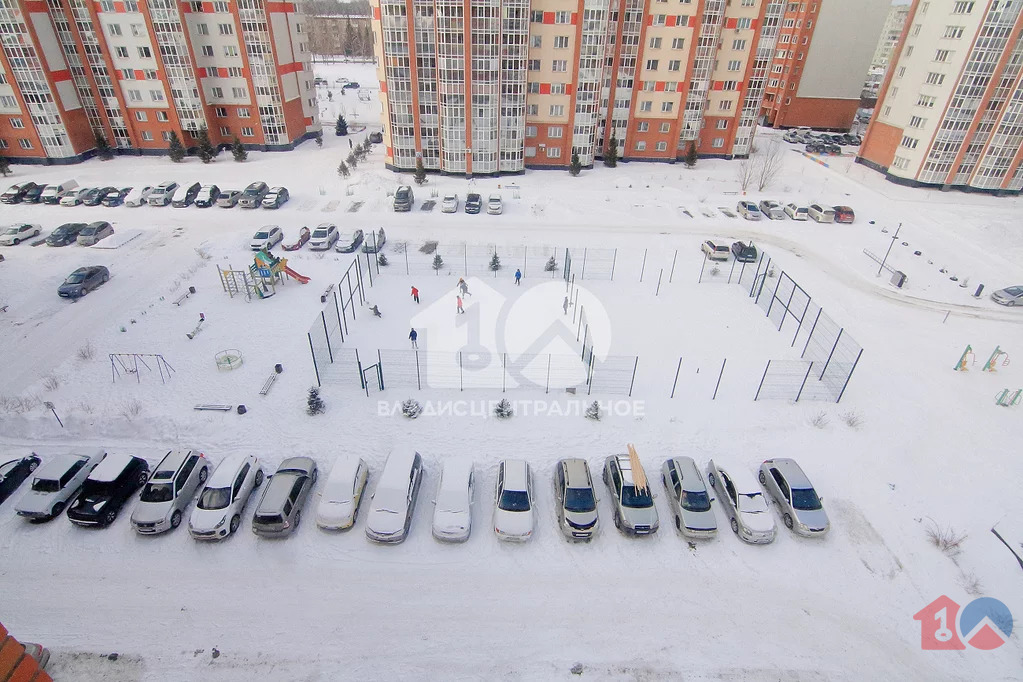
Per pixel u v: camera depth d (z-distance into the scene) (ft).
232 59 201.77
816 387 90.12
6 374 89.35
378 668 50.08
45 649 50.72
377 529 60.75
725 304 116.67
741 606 56.59
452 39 167.63
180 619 53.78
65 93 189.47
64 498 65.10
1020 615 56.85
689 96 202.39
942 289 128.88
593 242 145.69
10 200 160.15
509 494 64.75
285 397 84.12
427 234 147.43
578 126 194.80
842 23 267.59
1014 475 75.31
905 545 63.93
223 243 139.33
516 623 54.29
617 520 64.34
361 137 243.60
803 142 264.11
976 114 179.73
